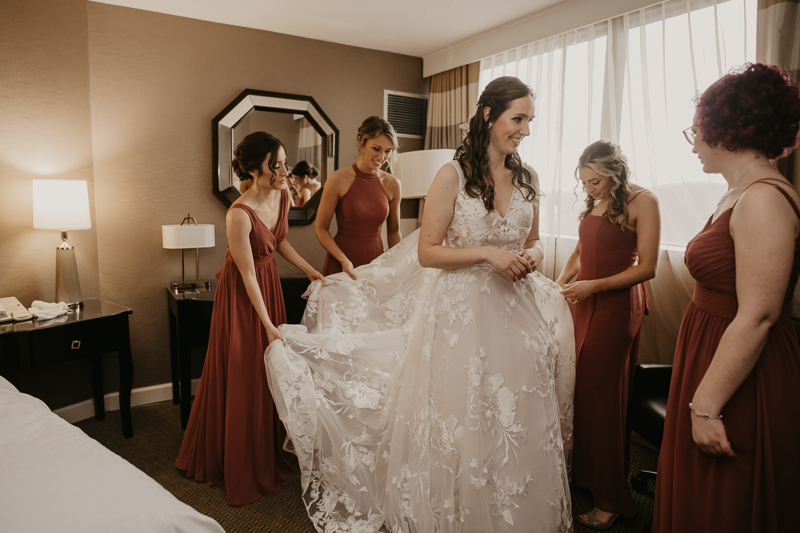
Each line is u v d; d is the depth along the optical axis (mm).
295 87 3707
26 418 1389
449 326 1601
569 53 3102
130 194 3217
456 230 1612
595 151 1949
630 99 2775
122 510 995
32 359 2398
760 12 2172
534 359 1582
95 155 3092
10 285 2818
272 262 2318
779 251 1069
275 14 3250
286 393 1870
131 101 3168
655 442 1930
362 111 4008
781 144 1156
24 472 1087
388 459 1804
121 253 3223
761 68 1159
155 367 3414
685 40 2525
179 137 3340
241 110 3471
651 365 2117
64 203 2664
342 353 1992
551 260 3236
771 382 1155
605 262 2004
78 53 2975
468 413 1532
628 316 1943
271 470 2240
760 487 1157
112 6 3062
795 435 1154
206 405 2303
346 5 3100
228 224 2117
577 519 2014
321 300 2264
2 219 2771
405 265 2193
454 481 1535
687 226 2531
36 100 2846
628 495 1972
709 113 1210
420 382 1659
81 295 2916
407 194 3576
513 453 1511
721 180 2414
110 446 2740
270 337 2068
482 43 3643
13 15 2740
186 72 3320
